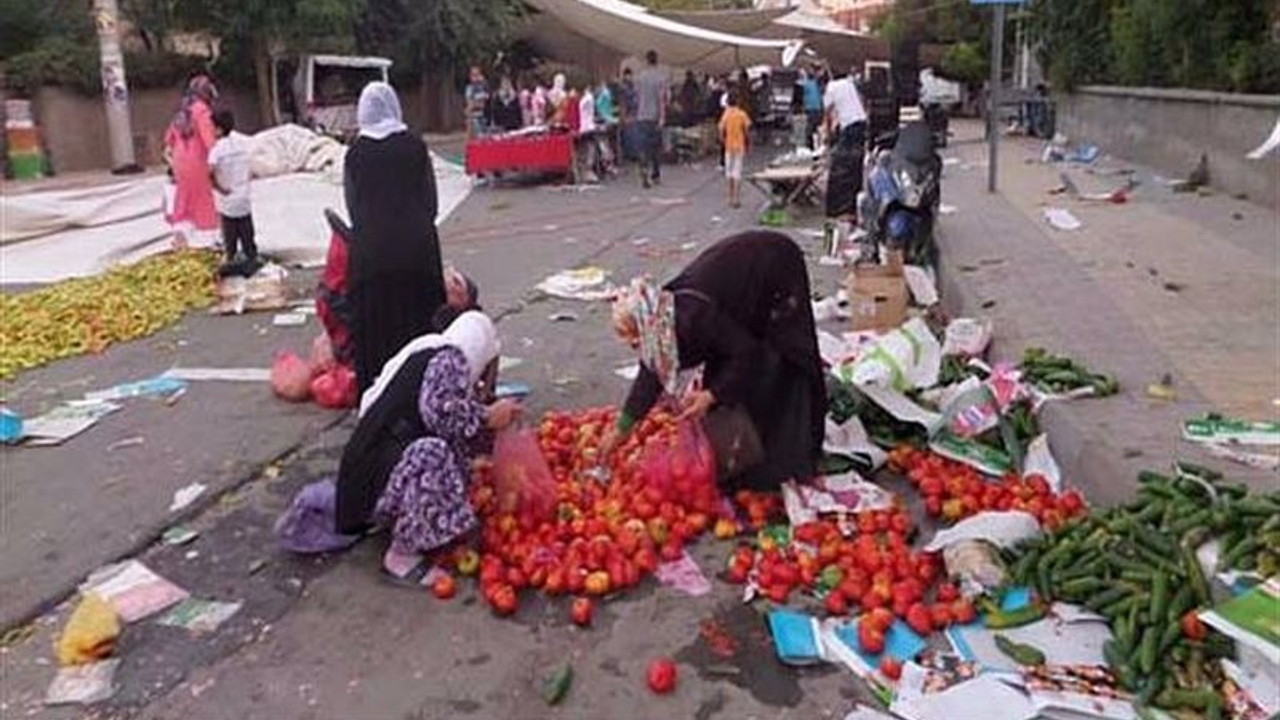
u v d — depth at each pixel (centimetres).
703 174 2095
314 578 437
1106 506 452
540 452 470
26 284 1055
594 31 2491
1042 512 438
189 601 421
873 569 403
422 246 614
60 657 381
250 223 1048
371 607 412
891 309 748
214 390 697
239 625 402
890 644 366
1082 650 353
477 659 374
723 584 420
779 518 470
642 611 402
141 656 382
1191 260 892
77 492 532
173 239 1176
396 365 452
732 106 1805
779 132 3097
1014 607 375
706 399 462
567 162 1925
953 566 401
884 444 534
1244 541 361
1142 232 1047
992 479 502
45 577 444
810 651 364
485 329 473
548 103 2306
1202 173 1434
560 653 377
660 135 2075
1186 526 379
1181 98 1547
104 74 2300
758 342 478
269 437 604
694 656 371
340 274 663
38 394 700
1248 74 1341
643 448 495
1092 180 1543
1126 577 372
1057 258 923
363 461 440
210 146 1090
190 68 2761
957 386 570
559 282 1004
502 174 1988
